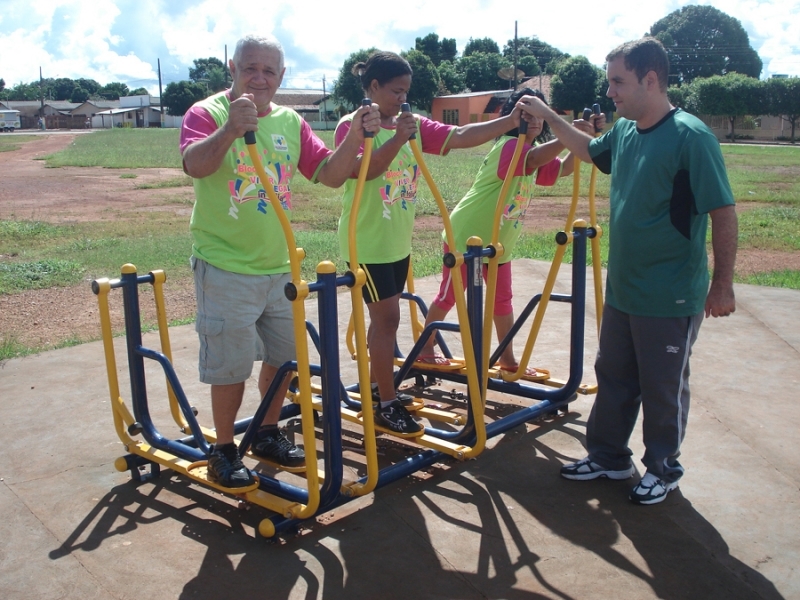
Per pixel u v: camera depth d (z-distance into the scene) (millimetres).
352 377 4602
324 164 3012
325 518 2959
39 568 2619
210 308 2854
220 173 2764
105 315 3277
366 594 2461
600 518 2930
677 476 3068
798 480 3213
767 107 50625
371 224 3355
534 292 6676
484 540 2781
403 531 2852
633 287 2922
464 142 3453
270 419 3258
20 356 5074
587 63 49375
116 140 44625
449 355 4406
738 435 3650
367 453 2877
